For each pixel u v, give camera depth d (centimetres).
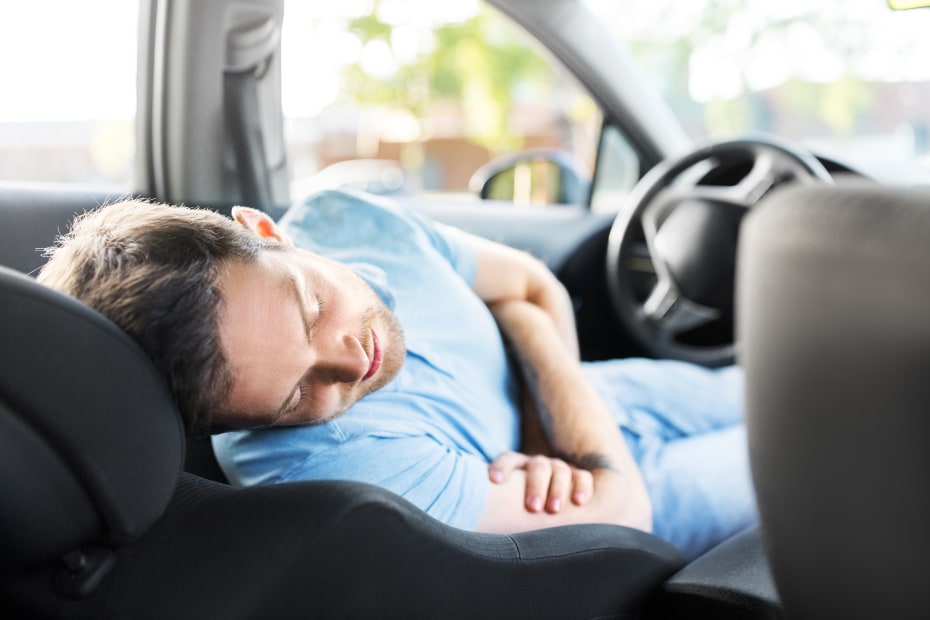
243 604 63
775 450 45
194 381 70
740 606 78
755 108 344
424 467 95
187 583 64
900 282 37
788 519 47
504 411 119
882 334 38
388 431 96
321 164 648
